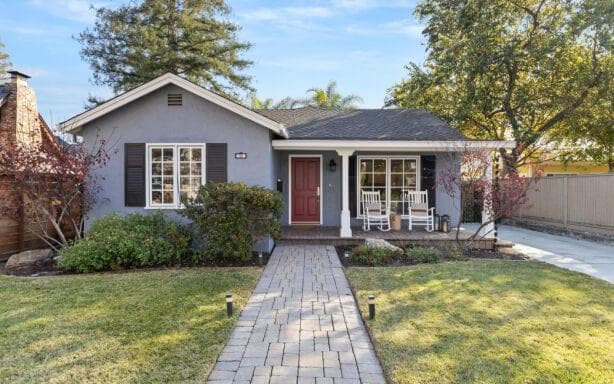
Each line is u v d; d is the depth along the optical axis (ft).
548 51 48.62
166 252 26.09
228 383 10.91
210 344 13.38
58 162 27.45
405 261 26.89
